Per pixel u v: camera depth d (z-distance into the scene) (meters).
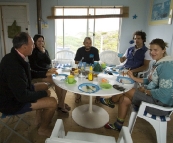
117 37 3.70
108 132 1.82
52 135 0.87
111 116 2.15
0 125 1.88
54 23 3.59
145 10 3.42
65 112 2.17
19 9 3.57
